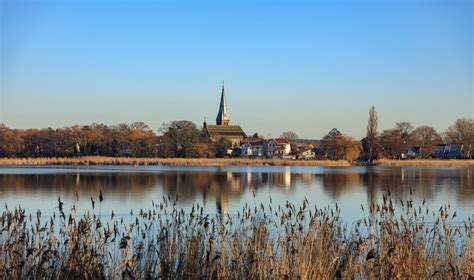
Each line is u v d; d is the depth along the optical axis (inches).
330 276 528.4
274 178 2736.2
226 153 6166.3
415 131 6983.3
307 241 588.1
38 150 5536.4
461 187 2123.5
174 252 596.7
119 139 5511.8
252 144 7716.5
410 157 6343.5
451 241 653.3
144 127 6284.5
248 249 613.0
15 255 569.3
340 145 5027.1
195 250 598.5
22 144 5575.8
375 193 1879.9
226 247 655.1
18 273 521.7
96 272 508.1
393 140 5880.9
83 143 5541.3
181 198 1669.5
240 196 1750.7
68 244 601.3
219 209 1375.5
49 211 1285.7
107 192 1843.0
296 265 554.9
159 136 5767.7
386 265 544.1
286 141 7480.3
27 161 4562.0
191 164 4672.7
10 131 5802.2
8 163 4505.4
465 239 848.3
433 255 610.9
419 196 1756.9
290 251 590.6
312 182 2431.1
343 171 3577.8
